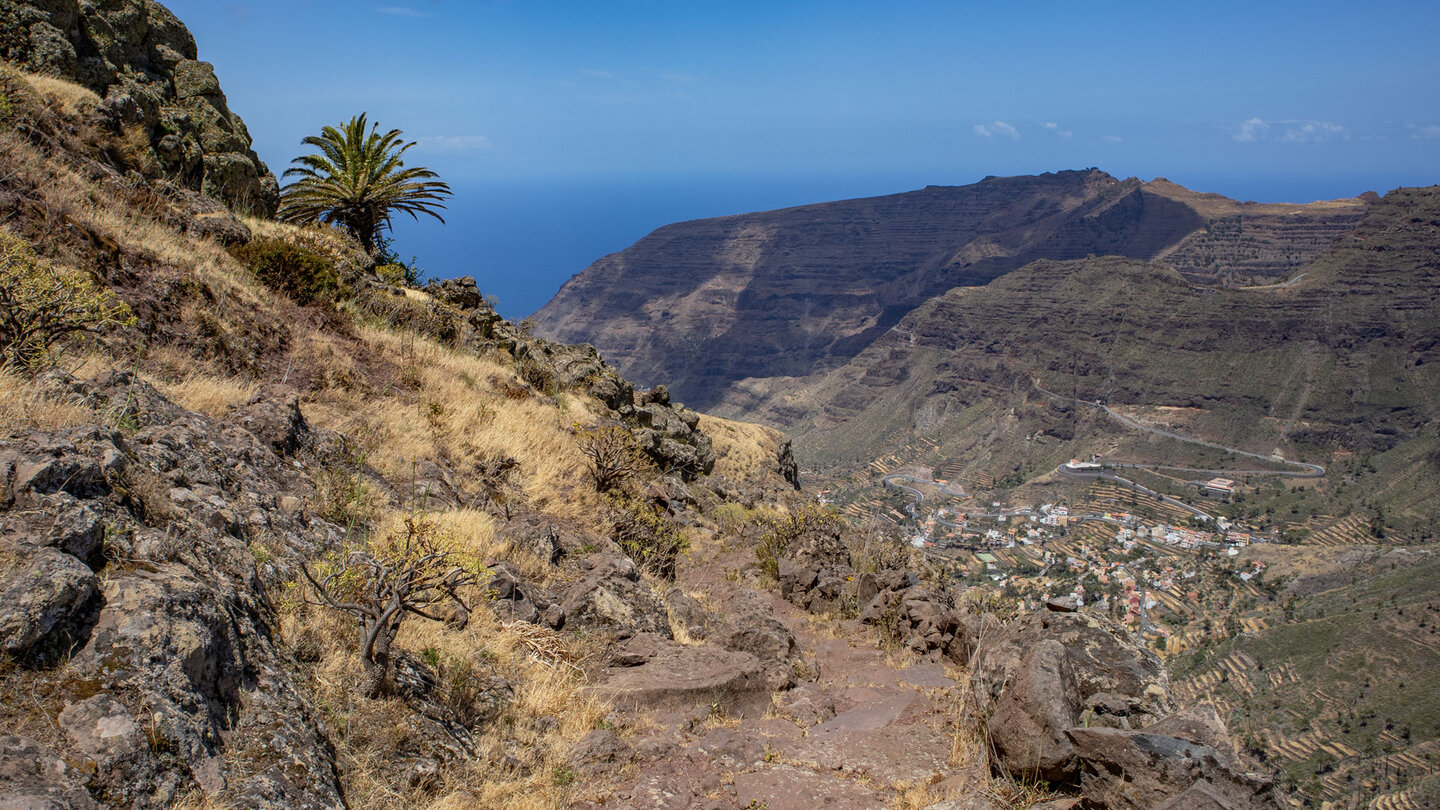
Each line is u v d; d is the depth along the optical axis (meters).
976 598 11.66
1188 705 4.99
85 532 4.01
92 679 3.46
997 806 4.54
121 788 3.19
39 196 10.95
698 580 13.17
